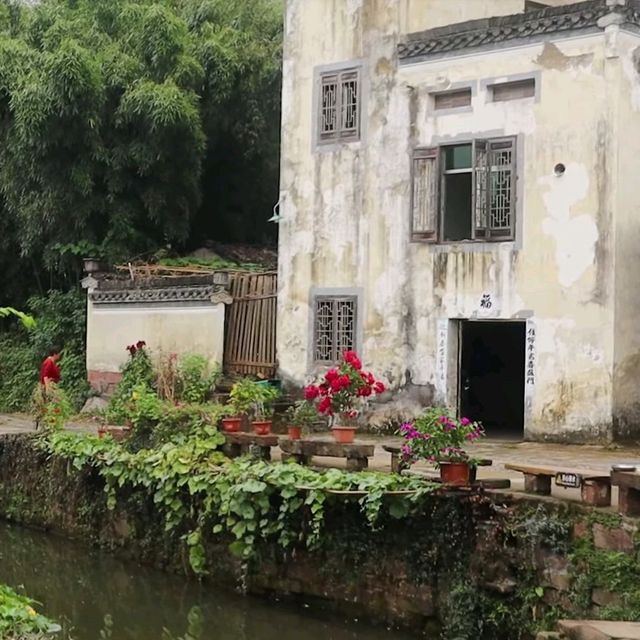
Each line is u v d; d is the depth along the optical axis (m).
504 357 18.08
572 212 15.09
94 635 10.52
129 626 10.78
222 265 21.14
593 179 14.91
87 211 21.39
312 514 10.44
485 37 15.88
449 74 16.38
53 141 20.67
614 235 14.73
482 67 16.02
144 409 13.22
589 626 7.33
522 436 16.30
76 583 12.38
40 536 14.66
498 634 9.02
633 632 7.17
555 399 15.16
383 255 17.03
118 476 12.81
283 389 18.03
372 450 10.90
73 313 22.22
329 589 10.48
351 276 17.41
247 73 22.33
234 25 23.28
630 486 8.34
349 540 10.27
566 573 8.62
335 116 17.67
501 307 15.73
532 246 15.45
